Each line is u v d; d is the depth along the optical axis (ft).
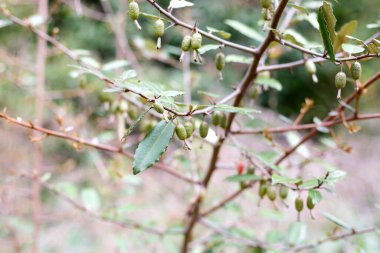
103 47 7.75
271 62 2.72
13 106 5.47
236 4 7.44
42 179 2.58
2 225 3.32
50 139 5.61
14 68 4.10
